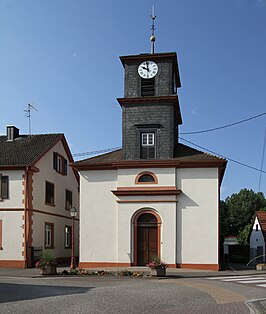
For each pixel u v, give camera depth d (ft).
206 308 36.81
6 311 33.83
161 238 82.58
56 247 110.52
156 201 83.51
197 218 82.53
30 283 56.85
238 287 52.85
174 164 83.82
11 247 93.97
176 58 91.40
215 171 83.30
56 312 33.42
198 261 81.41
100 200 86.22
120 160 87.04
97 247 84.84
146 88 89.92
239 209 249.75
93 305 36.94
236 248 158.71
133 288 49.93
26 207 94.99
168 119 87.40
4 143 110.32
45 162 105.29
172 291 47.57
